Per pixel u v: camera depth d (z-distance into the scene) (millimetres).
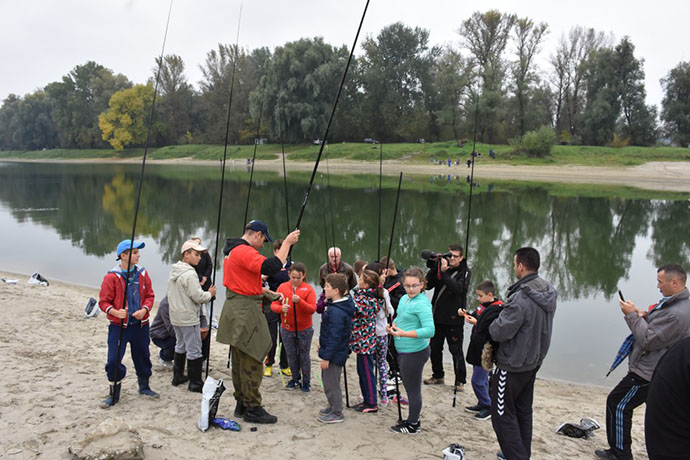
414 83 59938
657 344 3615
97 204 25719
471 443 4039
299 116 56500
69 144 91000
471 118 54500
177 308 4539
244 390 4020
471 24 53844
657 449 2041
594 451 4113
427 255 5348
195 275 4602
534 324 3365
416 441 3988
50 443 3451
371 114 59094
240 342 3875
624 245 15859
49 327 6812
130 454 3131
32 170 56844
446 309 5348
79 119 85062
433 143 57656
